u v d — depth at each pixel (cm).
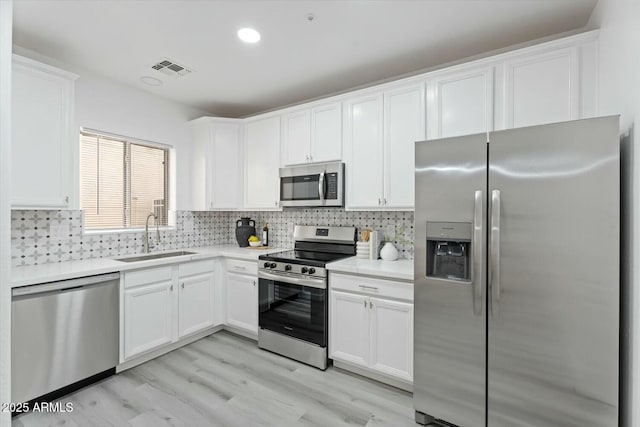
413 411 207
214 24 215
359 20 211
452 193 185
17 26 216
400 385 231
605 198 146
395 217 294
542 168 159
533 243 161
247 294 315
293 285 278
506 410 168
